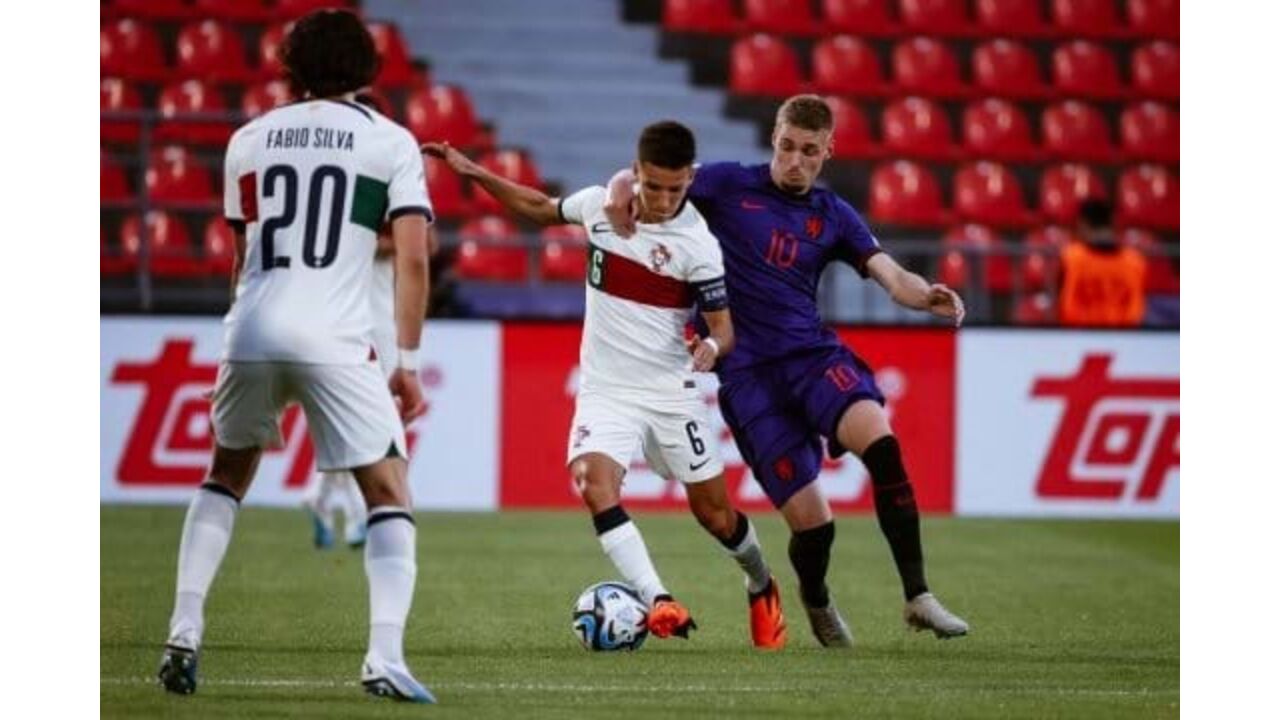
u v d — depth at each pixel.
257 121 22.56
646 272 27.33
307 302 21.95
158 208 52.31
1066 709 23.41
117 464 47.84
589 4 68.88
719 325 27.16
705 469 27.81
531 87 66.38
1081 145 67.06
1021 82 68.31
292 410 48.91
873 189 63.06
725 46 68.38
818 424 28.12
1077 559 41.66
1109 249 52.72
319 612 31.69
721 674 25.70
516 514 48.16
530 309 58.00
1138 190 65.81
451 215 60.47
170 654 22.91
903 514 27.58
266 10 65.38
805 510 28.23
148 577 36.00
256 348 21.92
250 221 22.36
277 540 42.38
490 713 22.25
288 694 23.50
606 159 64.62
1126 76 69.88
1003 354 49.97
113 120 58.47
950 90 67.50
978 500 50.00
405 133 22.50
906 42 68.44
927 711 23.02
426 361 48.75
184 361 48.00
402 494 22.42
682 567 38.81
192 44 64.12
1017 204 63.94
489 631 29.92
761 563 28.42
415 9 67.62
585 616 27.83
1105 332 50.19
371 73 22.89
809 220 28.41
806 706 23.17
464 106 63.88
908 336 49.72
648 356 27.55
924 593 27.50
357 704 22.72
